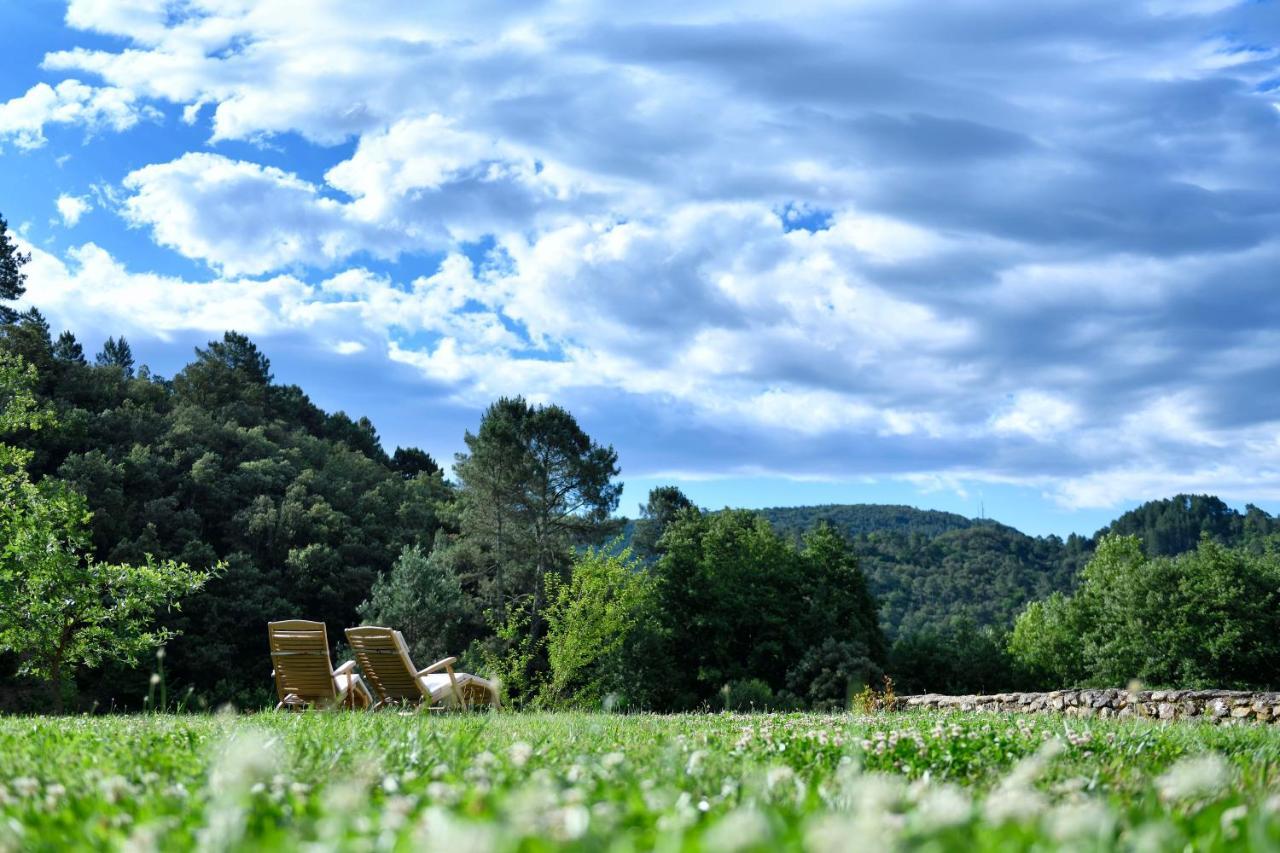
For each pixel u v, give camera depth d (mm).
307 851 1492
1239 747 4879
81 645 15258
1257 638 42281
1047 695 12281
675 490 61938
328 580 43562
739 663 41625
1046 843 1604
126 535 40469
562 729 5168
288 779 2574
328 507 47156
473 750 3520
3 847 1756
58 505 15383
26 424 21047
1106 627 46406
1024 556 108938
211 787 2365
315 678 11156
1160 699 10820
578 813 1502
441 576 37062
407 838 1483
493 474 39875
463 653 33812
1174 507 124750
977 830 1785
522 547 39625
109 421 47906
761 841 1341
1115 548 50594
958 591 101438
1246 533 115875
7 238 50125
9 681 30391
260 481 48375
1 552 15094
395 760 3139
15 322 50594
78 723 5254
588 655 32312
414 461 81438
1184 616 43344
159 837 1699
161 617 36500
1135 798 2730
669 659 39094
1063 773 3316
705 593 42062
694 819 1925
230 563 40500
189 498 45812
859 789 2297
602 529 40406
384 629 11125
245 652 39875
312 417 76250
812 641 41969
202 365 70250
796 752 3953
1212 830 1881
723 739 4555
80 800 2236
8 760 3002
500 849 1287
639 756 3549
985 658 48812
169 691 35906
